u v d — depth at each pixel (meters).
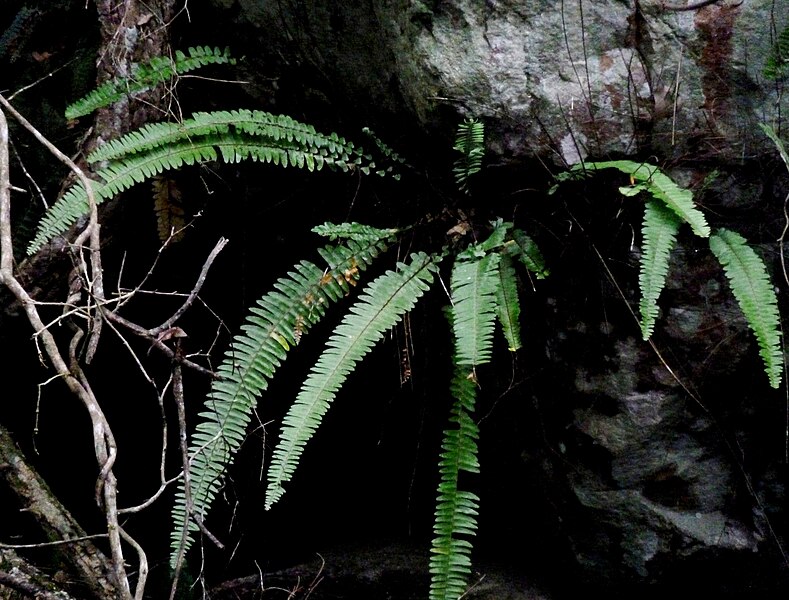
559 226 2.93
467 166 2.80
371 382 3.71
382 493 3.96
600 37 2.76
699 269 2.77
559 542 3.15
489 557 3.49
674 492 2.90
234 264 3.95
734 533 2.88
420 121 2.94
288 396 3.94
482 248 2.81
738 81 2.75
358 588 3.47
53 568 2.95
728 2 2.74
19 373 3.70
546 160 2.82
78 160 3.32
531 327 3.04
